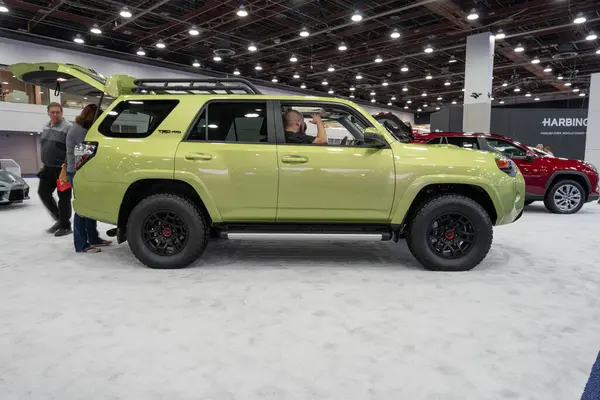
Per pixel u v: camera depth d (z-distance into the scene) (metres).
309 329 2.20
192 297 2.69
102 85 3.48
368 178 3.24
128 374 1.74
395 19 14.59
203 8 13.30
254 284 2.97
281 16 14.53
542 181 7.07
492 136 7.31
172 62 20.80
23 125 21.02
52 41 17.41
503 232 5.23
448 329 2.21
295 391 1.62
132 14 14.02
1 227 5.30
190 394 1.59
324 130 3.46
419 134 7.49
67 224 4.73
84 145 3.30
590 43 18.17
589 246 4.37
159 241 3.37
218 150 3.24
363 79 25.97
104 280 3.04
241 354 1.92
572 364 1.84
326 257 3.81
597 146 10.32
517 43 17.72
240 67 22.92
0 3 13.16
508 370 1.79
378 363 1.84
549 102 32.38
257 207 3.28
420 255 3.30
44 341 2.04
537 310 2.49
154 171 3.20
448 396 1.59
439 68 22.69
